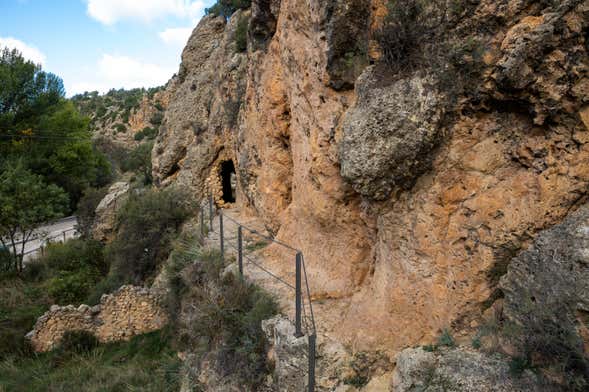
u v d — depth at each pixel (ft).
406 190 14.69
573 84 10.87
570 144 11.27
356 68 17.60
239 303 21.07
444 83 13.01
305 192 21.81
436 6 13.12
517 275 11.02
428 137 13.25
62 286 46.57
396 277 14.97
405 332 14.25
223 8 61.93
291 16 23.39
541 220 11.53
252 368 17.97
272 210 31.45
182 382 24.18
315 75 20.03
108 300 37.52
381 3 15.85
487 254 12.47
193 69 64.08
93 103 242.58
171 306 32.19
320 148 19.49
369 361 14.51
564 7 10.57
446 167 13.61
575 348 9.34
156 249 45.21
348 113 15.78
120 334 37.24
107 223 61.11
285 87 27.25
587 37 10.57
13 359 33.68
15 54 76.33
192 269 28.12
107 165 114.62
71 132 86.94
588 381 9.28
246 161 38.14
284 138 30.53
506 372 10.71
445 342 12.76
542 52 10.93
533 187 11.89
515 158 12.45
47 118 81.56
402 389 12.32
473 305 12.78
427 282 13.88
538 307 10.16
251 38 36.32
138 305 37.58
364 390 14.02
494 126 12.90
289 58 24.35
